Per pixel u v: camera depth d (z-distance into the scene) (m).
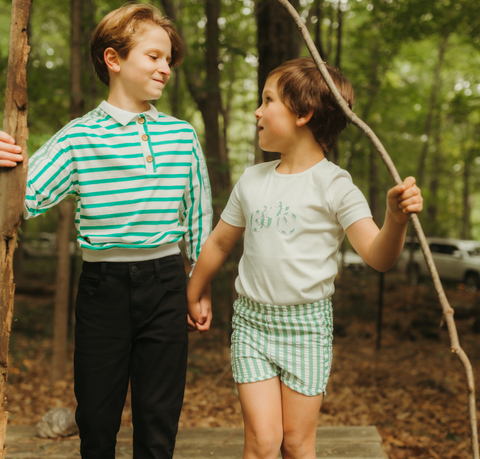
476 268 13.52
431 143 16.97
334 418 4.23
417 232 1.01
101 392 1.57
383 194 15.43
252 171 1.69
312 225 1.49
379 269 1.34
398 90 11.02
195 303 1.83
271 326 1.52
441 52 12.61
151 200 1.62
